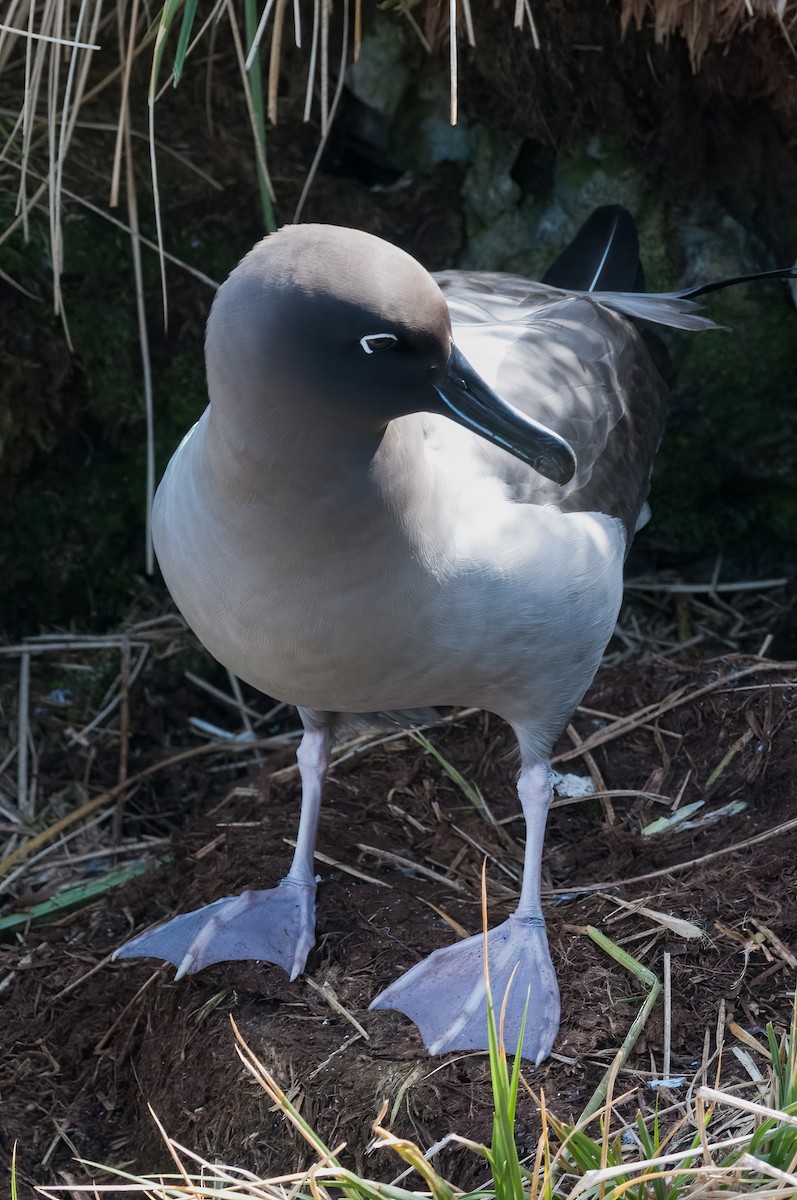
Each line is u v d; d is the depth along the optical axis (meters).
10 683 5.04
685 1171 2.56
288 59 5.02
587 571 3.55
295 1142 3.36
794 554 5.51
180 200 5.02
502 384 3.70
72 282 4.97
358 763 4.56
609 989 3.59
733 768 4.35
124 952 3.95
